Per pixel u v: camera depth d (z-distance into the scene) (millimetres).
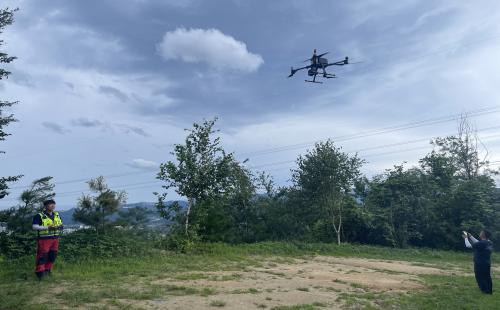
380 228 28922
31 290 8328
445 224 28500
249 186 30469
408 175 29953
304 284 10844
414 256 22516
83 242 13773
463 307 8992
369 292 10297
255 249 19094
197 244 17844
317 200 27812
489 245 10789
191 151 19016
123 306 7348
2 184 15312
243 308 7750
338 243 26469
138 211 20922
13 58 16203
